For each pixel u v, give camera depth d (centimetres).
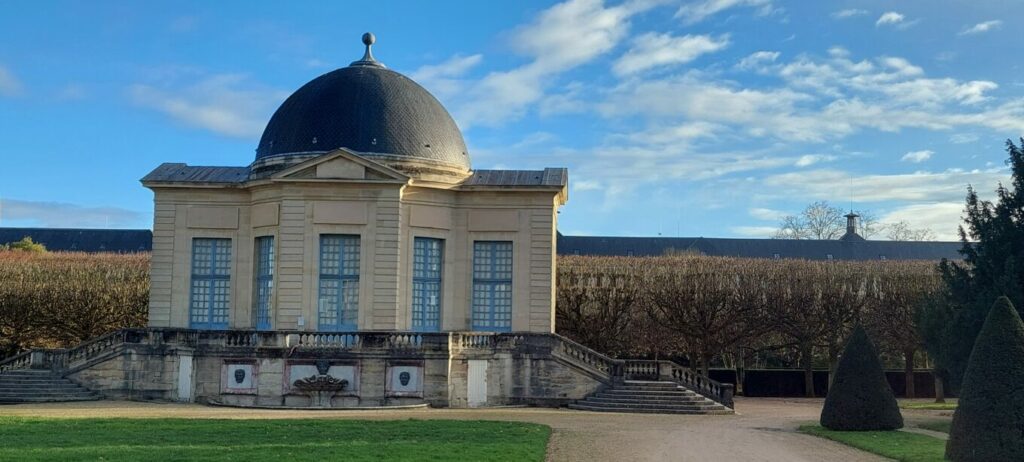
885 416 3566
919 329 4412
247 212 5325
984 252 4081
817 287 6694
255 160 5534
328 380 4497
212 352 4647
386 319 4991
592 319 6844
